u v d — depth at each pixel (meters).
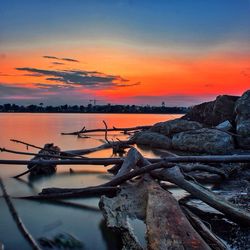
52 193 10.21
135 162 10.60
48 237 7.27
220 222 7.66
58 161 12.89
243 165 13.87
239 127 20.75
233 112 25.11
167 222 6.35
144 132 24.61
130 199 8.31
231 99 26.59
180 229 6.08
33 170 13.83
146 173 9.77
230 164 14.00
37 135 32.22
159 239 5.77
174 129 24.62
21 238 7.19
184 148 20.48
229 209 7.50
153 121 71.00
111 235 7.41
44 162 12.95
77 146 24.58
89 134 35.06
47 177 13.47
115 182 9.89
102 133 36.69
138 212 7.59
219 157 12.05
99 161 12.75
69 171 14.62
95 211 9.00
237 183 11.62
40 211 9.03
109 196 9.86
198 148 19.70
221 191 10.39
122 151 20.78
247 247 6.36
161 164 9.59
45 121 65.06
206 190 8.71
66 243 6.98
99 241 7.09
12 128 42.06
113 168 14.34
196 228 6.72
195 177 12.00
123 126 49.84
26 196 10.50
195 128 24.28
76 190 10.02
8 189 11.41
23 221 8.22
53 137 30.69
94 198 10.13
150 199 7.59
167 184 11.05
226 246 6.34
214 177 11.97
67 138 30.20
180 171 9.66
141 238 6.41
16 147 22.88
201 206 8.62
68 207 9.34
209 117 26.69
